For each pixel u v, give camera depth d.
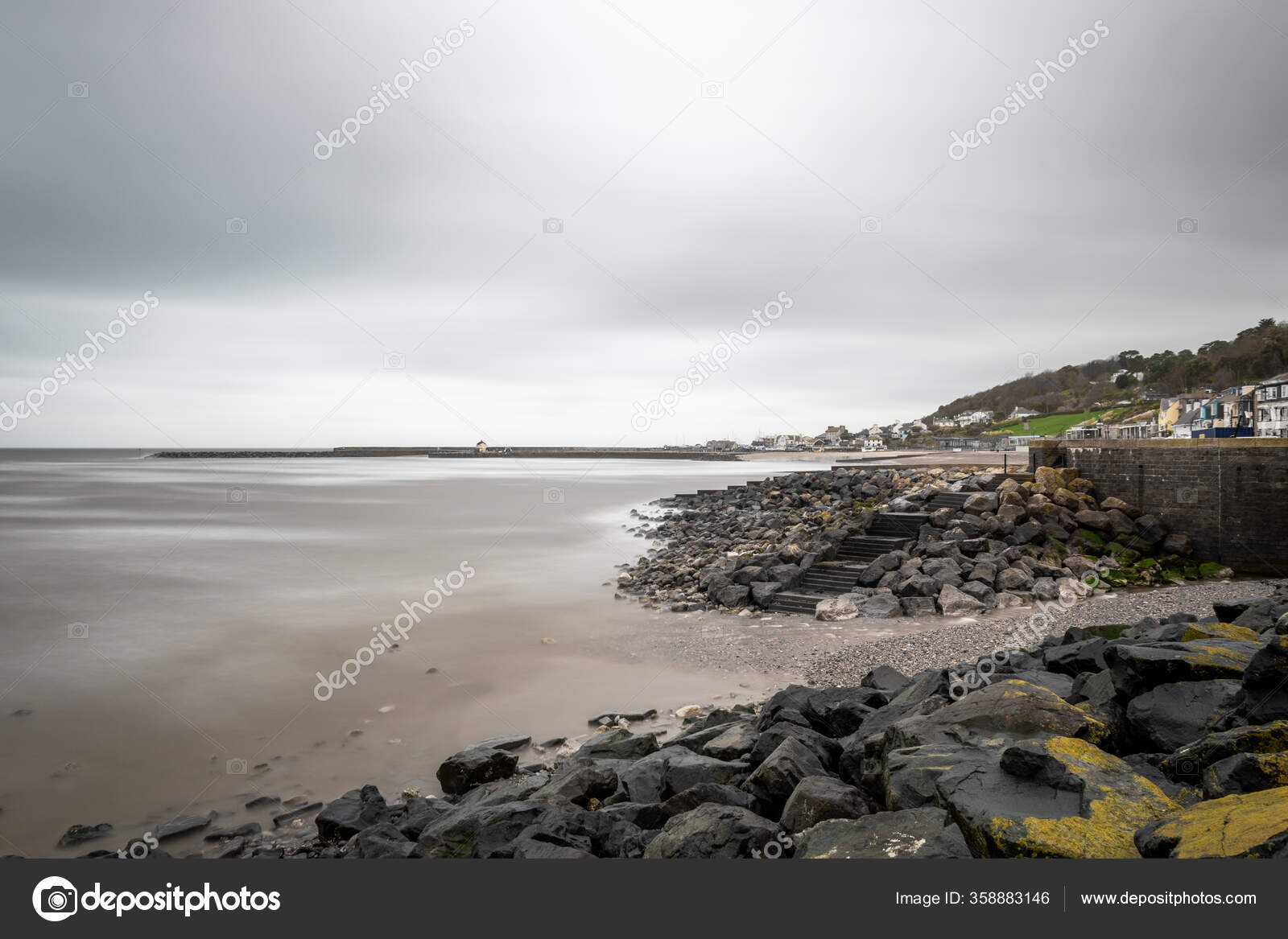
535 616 25.59
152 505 73.44
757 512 47.19
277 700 17.33
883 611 24.33
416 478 128.88
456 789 12.66
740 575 28.28
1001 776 7.53
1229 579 28.72
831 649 20.52
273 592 29.80
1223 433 37.69
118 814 12.06
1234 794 6.91
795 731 11.24
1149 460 32.16
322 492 90.88
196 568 35.62
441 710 16.64
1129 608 23.30
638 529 51.03
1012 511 31.36
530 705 16.95
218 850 10.87
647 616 25.75
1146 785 7.20
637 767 11.58
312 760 14.11
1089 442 35.00
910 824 7.46
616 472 150.88
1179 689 9.16
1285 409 39.31
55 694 17.64
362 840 9.84
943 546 28.59
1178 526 31.09
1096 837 6.49
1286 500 28.38
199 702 17.19
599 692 17.73
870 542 30.89
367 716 16.31
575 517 59.53
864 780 9.46
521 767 13.42
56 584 31.44
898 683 14.62
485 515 61.91
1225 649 9.95
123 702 17.16
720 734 13.13
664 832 8.63
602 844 9.03
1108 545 30.34
